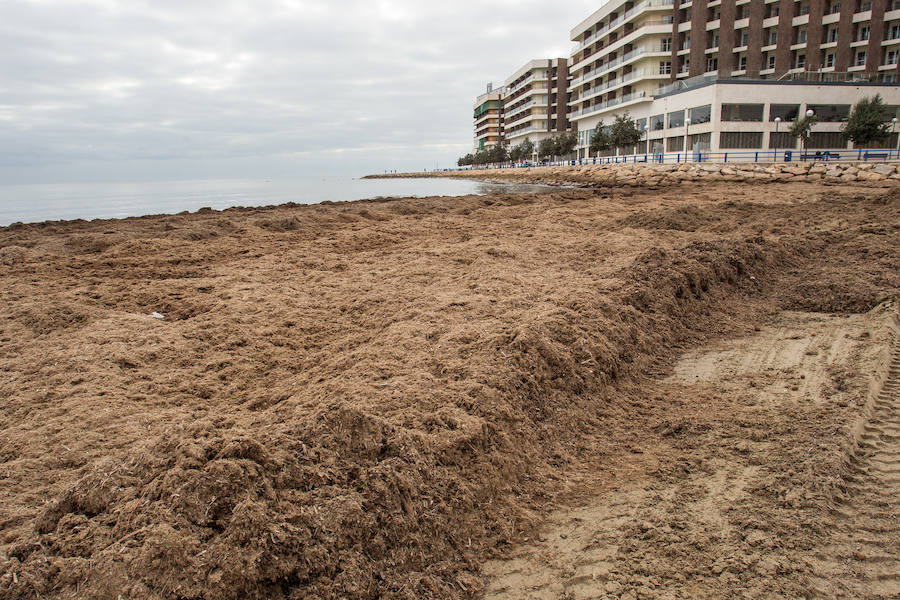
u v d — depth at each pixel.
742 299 8.29
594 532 3.42
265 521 2.83
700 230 13.57
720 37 53.19
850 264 9.55
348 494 3.16
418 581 2.96
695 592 2.91
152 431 4.48
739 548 3.19
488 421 4.13
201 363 6.05
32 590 2.46
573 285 7.76
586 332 5.80
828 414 4.63
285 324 7.21
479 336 5.71
